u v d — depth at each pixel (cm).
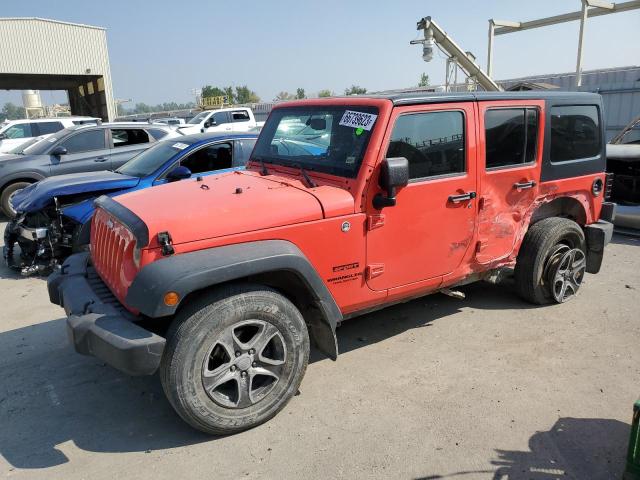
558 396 349
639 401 251
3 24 2841
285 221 318
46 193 614
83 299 320
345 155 358
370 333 452
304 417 331
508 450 296
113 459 296
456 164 393
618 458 289
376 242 358
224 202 322
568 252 491
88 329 291
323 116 387
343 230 340
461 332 449
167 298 271
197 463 291
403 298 399
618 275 596
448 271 408
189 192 354
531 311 491
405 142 360
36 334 467
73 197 632
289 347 320
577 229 492
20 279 631
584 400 344
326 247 336
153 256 287
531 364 393
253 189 353
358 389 363
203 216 303
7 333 471
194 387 290
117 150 985
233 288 301
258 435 314
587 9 1688
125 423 331
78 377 389
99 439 315
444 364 395
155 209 313
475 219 412
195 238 294
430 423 322
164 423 330
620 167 799
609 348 416
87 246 536
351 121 362
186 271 276
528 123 435
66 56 3069
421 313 491
